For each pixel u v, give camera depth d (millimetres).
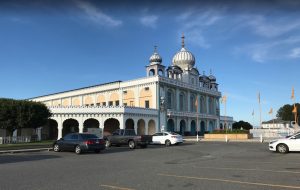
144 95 64188
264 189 9453
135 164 16781
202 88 77062
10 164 17297
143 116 58094
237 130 52969
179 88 69000
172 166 15570
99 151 26547
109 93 70688
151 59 69688
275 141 24484
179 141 37469
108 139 33781
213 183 10477
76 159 20266
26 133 51719
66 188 9852
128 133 32719
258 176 11883
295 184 10195
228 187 9781
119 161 18656
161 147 33406
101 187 9961
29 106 44438
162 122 62375
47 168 15141
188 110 71062
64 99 80375
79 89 76875
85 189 9672
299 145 23297
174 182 10734
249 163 16562
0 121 42625
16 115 43219
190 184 10336
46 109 47125
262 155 21906
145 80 64125
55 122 58312
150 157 21516
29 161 19047
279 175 12094
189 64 77188
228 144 37281
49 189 9727
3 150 27188
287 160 18062
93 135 26641
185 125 69375
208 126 78188
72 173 13203
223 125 86375
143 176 12141
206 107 78812
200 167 14977
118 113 53656
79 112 53781
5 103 43031
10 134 45875
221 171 13383
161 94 63438
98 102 72688
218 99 84500
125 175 12477
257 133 68688
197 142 43250
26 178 11914
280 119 117938
